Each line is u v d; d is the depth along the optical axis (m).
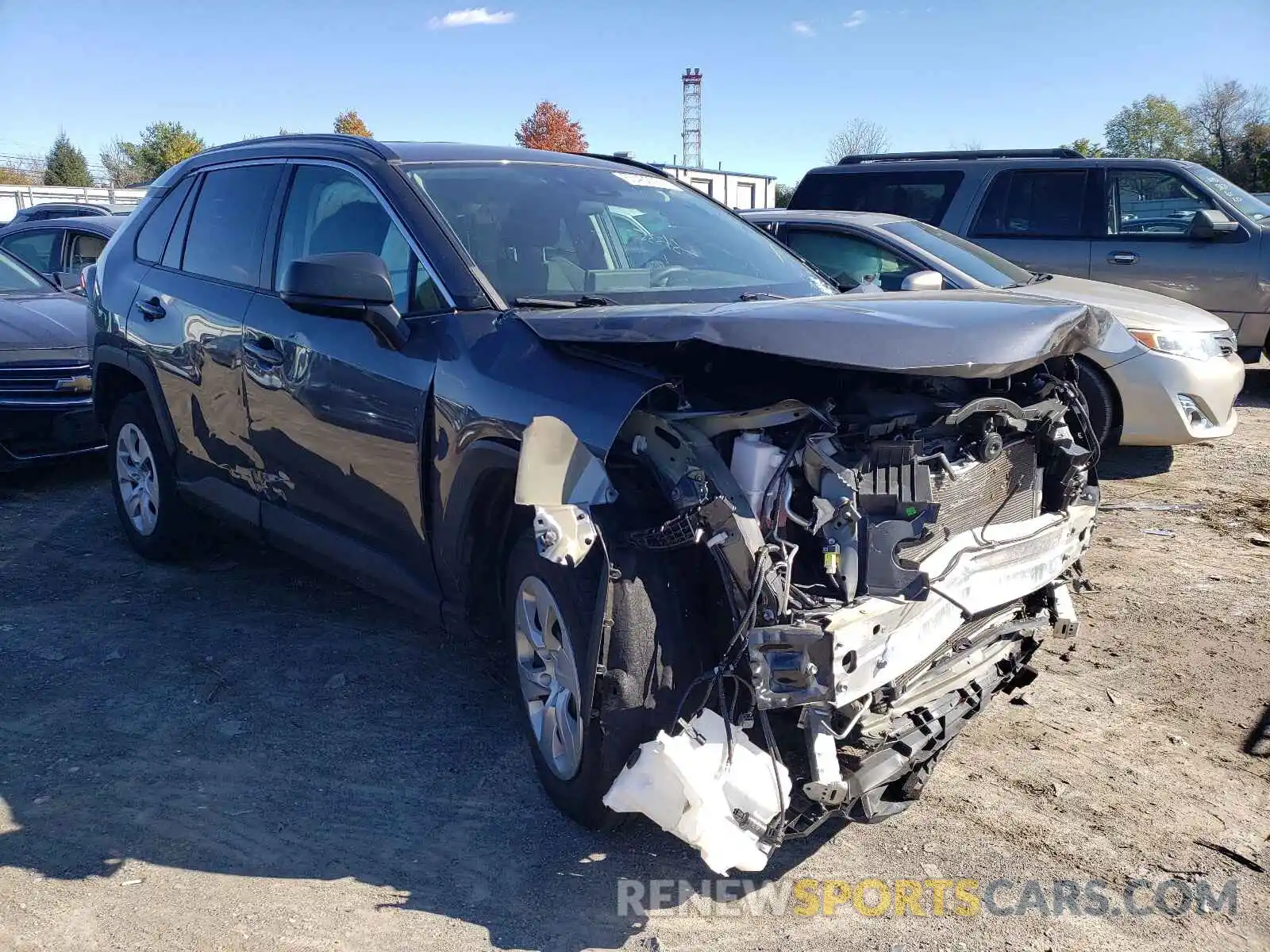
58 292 8.15
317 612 4.77
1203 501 6.50
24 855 2.97
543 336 3.01
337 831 3.10
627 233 4.04
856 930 2.70
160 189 5.34
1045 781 3.38
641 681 2.68
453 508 3.22
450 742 3.62
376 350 3.54
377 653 4.33
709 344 2.74
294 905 2.76
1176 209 9.25
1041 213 9.51
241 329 4.23
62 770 3.42
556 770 3.08
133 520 5.42
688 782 2.47
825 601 2.55
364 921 2.71
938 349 2.54
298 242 4.14
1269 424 8.81
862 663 2.48
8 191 32.44
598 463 2.63
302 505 4.11
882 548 2.58
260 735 3.66
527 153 4.34
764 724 2.57
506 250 3.62
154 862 2.94
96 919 2.70
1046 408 3.10
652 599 2.69
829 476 2.61
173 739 3.63
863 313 2.66
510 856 2.98
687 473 2.62
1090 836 3.09
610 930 2.69
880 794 2.77
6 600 4.89
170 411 4.82
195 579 5.18
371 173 3.88
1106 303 6.94
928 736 2.85
